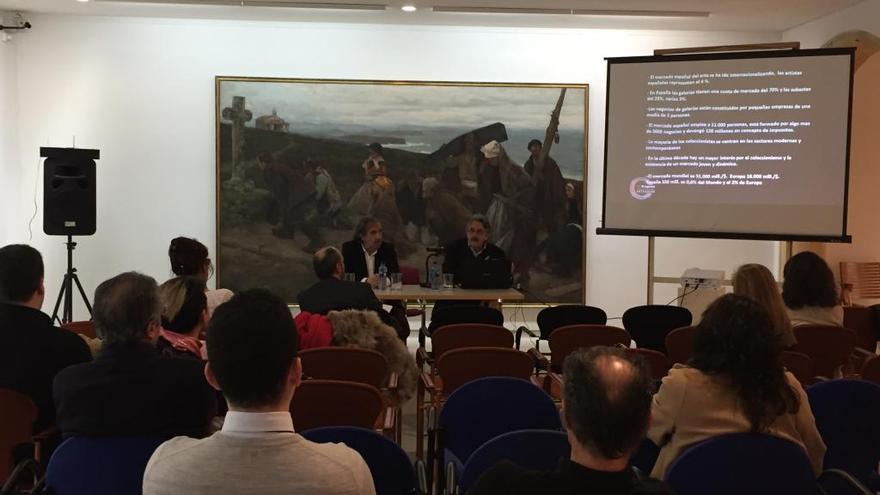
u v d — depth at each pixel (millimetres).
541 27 8336
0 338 2871
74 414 2154
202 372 2254
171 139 8242
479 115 8445
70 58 8078
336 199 8367
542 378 4645
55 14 8016
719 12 7645
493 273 6320
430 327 5344
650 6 7383
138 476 2084
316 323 3803
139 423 2162
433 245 8469
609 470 1357
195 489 1395
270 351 1418
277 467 1403
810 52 6082
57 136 8109
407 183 8430
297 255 8359
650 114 6574
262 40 8250
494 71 8453
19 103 8055
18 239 8094
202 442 1446
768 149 6254
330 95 8312
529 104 8477
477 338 4453
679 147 6512
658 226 6605
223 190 8250
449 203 8469
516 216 8523
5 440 2756
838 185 6082
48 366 2902
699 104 6422
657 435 2281
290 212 8336
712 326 2229
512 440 2152
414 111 8391
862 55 7328
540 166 8508
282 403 1465
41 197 8125
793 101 6152
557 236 8562
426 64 8391
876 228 8086
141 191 8234
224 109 8219
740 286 3445
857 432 2793
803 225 6195
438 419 3012
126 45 8133
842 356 3988
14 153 8062
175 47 8180
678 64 6461
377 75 8359
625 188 6688
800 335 3896
